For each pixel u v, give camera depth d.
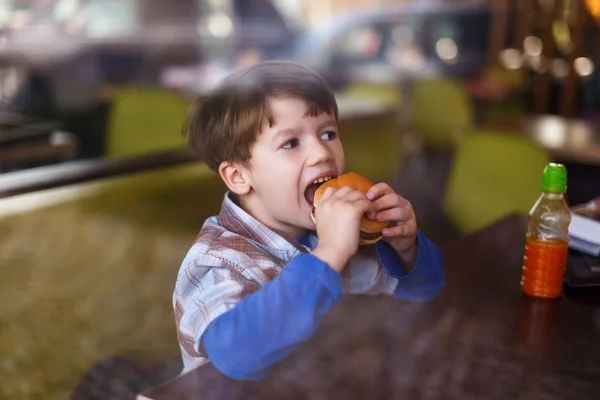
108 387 0.92
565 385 0.63
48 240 1.08
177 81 2.00
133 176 1.20
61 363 1.00
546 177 0.88
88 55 1.97
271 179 0.71
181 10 1.91
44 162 1.70
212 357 0.61
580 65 4.19
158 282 1.09
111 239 1.11
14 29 1.85
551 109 4.11
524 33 4.20
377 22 3.21
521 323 0.77
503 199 1.77
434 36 3.71
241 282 0.66
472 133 1.89
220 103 0.73
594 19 4.14
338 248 0.65
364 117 2.06
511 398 0.60
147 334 1.05
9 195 1.09
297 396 0.56
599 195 2.12
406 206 0.74
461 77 3.73
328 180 0.72
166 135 1.92
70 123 2.00
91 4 1.86
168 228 1.15
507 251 1.03
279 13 2.13
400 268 0.78
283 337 0.61
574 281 0.89
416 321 0.72
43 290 1.06
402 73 3.12
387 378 0.60
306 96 0.70
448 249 1.03
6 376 0.99
